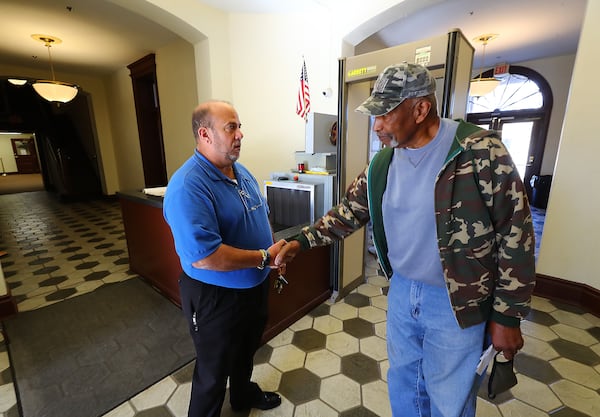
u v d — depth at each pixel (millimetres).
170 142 4832
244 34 3127
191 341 1848
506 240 729
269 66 3178
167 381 1538
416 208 804
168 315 2133
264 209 1267
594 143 2012
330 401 1418
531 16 3582
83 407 1382
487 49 4957
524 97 5906
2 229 4449
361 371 1604
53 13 3275
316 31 2982
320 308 2232
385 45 4375
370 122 2355
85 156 7629
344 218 1086
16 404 1396
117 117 6340
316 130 2172
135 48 4461
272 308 1857
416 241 822
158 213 2248
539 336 1873
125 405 1396
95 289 2527
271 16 3086
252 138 3295
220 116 997
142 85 5305
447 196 738
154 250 2414
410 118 755
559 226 2215
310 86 3115
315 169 2244
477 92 4730
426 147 785
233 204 1056
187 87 4195
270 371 1604
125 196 2562
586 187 2080
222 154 1032
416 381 982
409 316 917
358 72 1893
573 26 3918
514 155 6207
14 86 7488
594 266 2121
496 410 1360
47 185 8828
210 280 1025
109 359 1692
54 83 4082
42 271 2898
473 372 833
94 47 4402
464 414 867
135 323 2037
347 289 2445
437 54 1562
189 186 930
